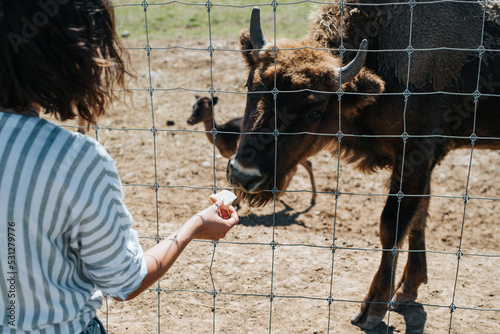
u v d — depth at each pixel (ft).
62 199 4.54
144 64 35.63
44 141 4.55
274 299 12.79
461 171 22.65
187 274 13.64
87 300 5.29
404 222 12.28
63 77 4.66
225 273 13.73
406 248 15.56
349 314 12.39
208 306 12.47
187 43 40.29
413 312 12.57
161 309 12.31
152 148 24.66
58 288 4.89
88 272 5.31
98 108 5.24
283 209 19.88
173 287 13.10
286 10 46.96
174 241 5.83
